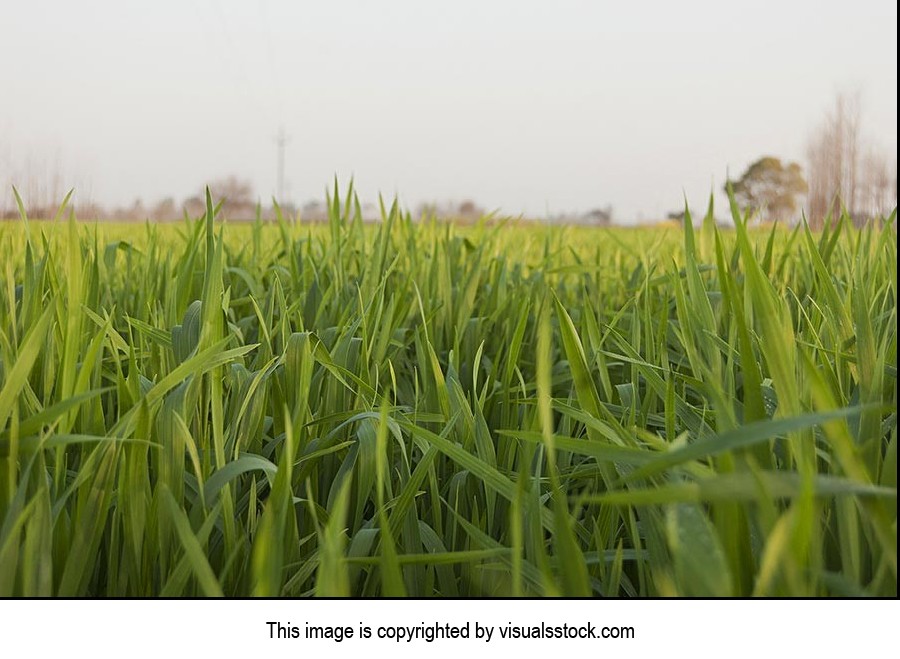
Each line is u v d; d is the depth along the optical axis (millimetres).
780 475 536
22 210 1394
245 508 1006
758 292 697
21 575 783
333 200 2432
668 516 561
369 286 1813
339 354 1276
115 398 1324
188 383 922
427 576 936
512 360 1229
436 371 1110
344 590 646
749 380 722
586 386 828
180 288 1387
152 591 862
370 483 980
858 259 987
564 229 3418
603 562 895
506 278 2342
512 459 1102
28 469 754
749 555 690
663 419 1154
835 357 1071
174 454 881
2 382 1044
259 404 1096
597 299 2352
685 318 1004
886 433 942
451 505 1046
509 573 930
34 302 1216
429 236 2936
